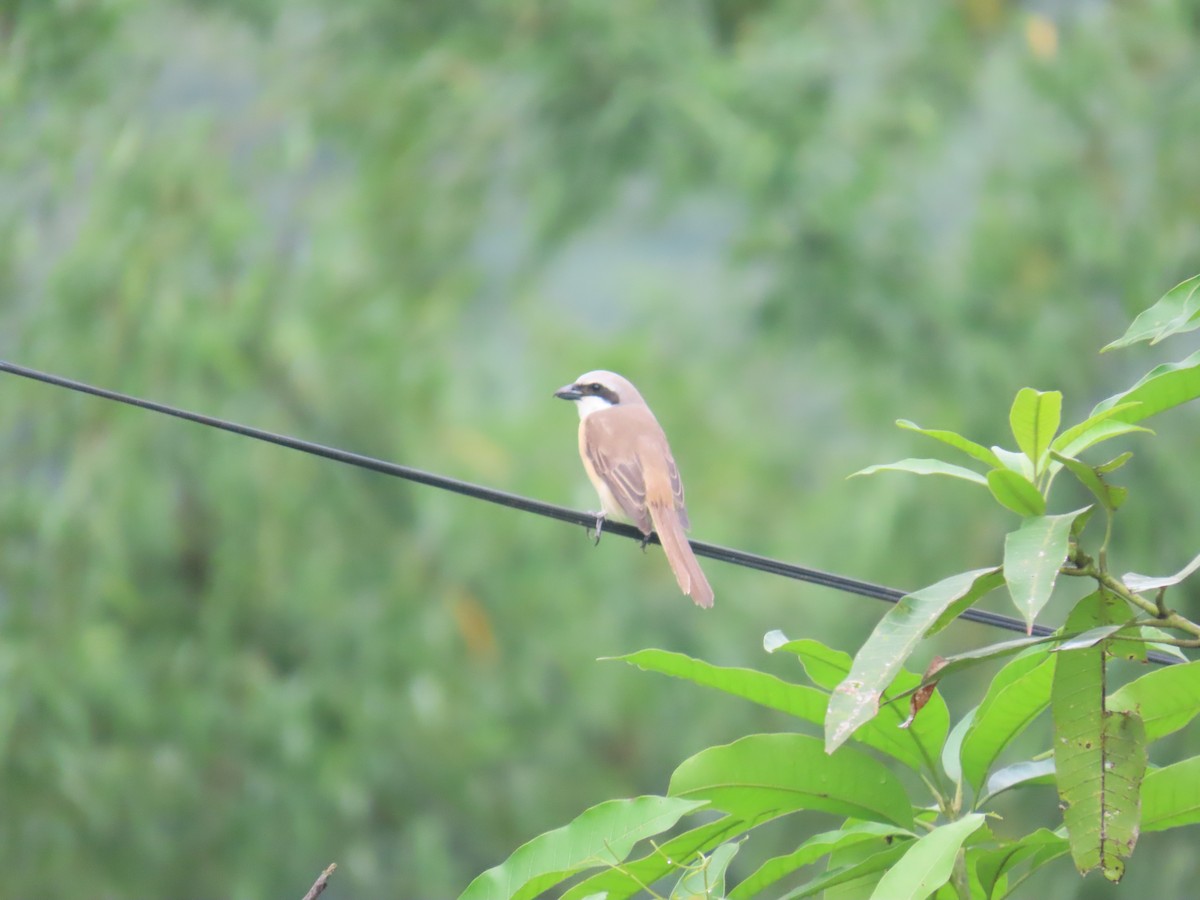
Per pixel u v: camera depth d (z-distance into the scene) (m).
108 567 14.12
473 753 14.88
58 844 13.88
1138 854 13.38
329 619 14.72
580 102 16.23
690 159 15.62
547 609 15.28
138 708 14.09
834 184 15.30
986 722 4.50
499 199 16.53
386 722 14.55
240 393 14.65
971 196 15.68
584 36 16.12
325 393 14.84
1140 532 14.06
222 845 14.35
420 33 16.81
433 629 14.81
